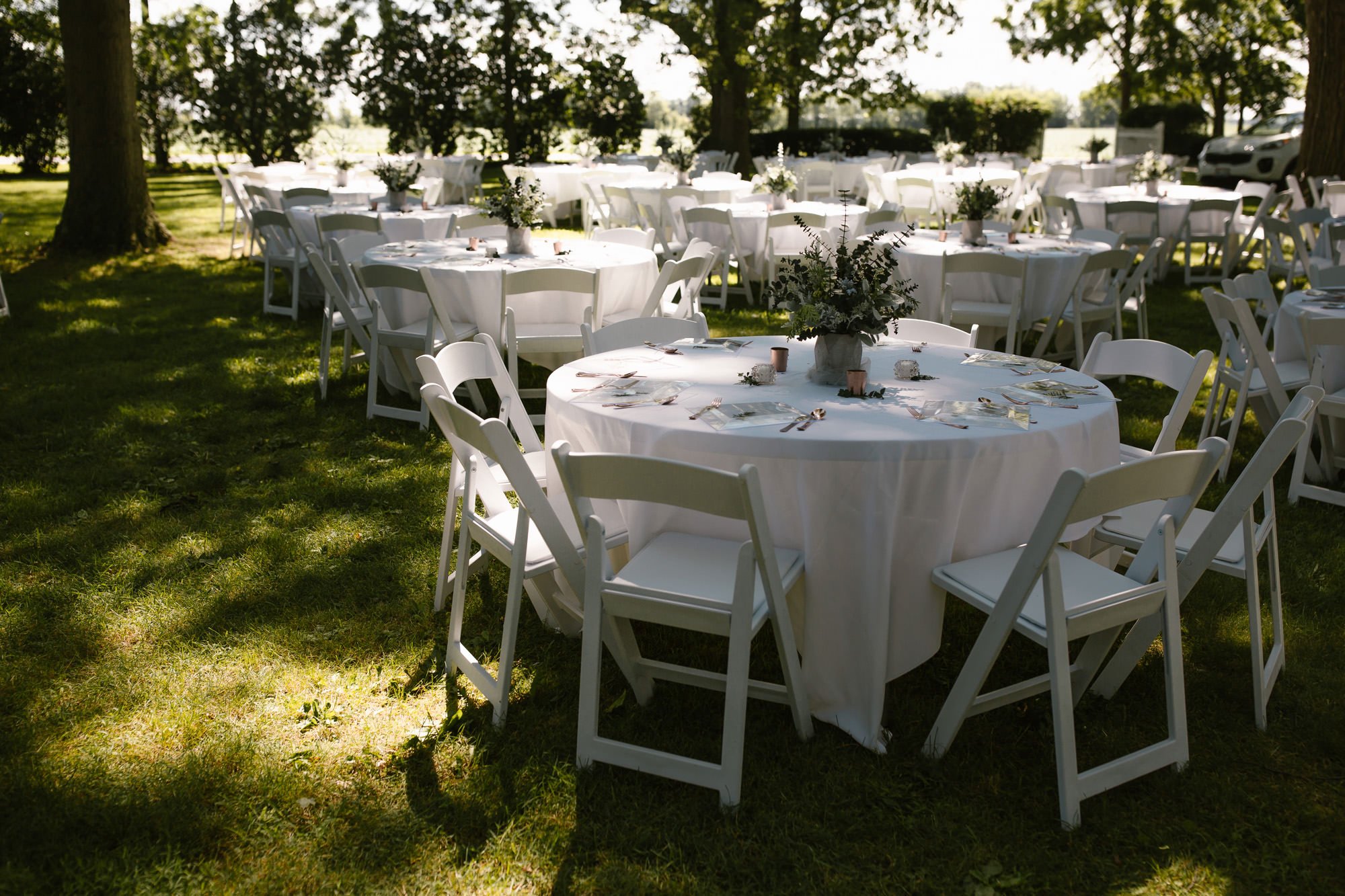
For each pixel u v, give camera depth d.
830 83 18.56
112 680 2.72
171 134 24.95
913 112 34.88
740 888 1.99
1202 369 3.05
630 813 2.19
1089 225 9.37
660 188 9.81
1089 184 14.39
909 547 2.37
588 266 5.28
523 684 2.71
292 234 7.47
